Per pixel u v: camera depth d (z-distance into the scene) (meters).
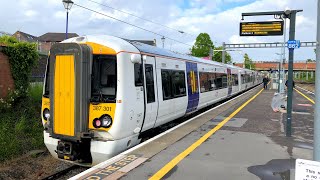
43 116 8.18
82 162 7.73
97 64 7.51
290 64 9.58
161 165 6.46
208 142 8.59
